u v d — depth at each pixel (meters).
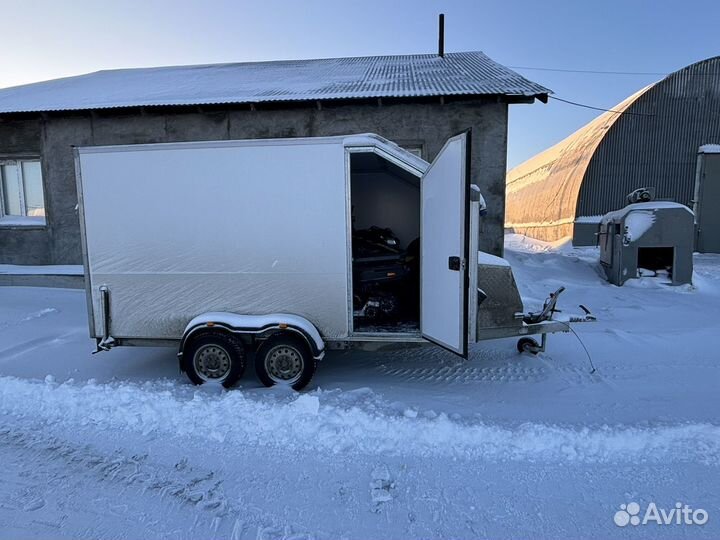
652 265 9.73
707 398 4.05
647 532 2.42
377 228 6.10
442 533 2.44
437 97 8.16
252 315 4.50
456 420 3.56
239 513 2.62
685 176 14.56
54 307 7.77
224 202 4.43
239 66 14.34
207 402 3.90
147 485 2.88
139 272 4.58
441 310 4.05
